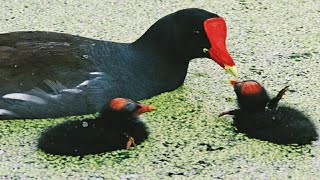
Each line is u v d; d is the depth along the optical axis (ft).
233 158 27.45
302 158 27.45
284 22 38.27
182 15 30.76
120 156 27.48
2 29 37.04
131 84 30.19
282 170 26.81
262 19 38.60
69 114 29.27
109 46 30.40
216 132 29.01
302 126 28.73
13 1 40.16
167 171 26.68
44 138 28.07
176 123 29.60
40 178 26.32
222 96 31.58
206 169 26.84
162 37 30.91
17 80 28.78
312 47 35.70
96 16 38.78
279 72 33.45
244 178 26.35
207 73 33.42
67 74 29.01
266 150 27.89
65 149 27.55
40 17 38.50
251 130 28.86
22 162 27.20
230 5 40.16
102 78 29.35
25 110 28.91
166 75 31.14
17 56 29.14
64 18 38.50
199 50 30.76
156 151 27.78
